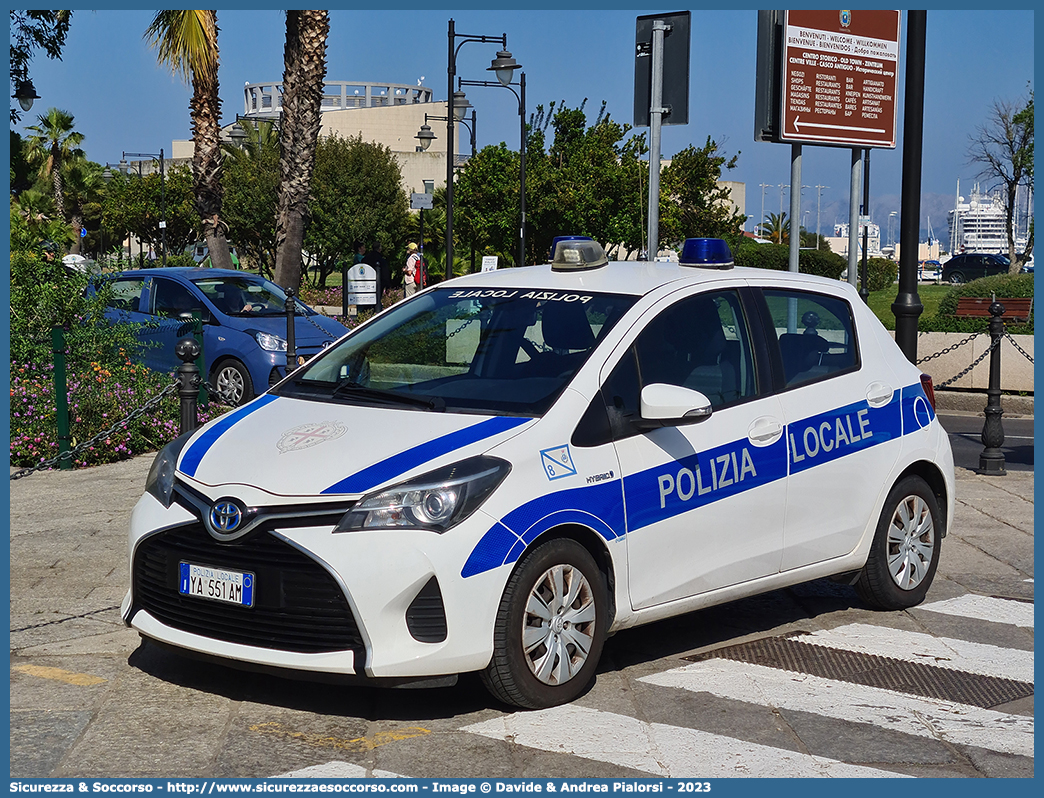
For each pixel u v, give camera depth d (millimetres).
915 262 10383
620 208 31125
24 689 4730
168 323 13414
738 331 5484
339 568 4156
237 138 50438
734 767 4051
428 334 5387
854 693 4855
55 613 5750
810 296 5918
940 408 15445
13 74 25562
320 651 4223
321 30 20766
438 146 73562
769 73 11344
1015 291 21641
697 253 5762
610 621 4766
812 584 6703
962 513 8578
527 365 4980
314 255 50312
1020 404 14922
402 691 4738
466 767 4000
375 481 4289
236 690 4730
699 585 5086
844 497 5742
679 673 5062
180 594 4496
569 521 4512
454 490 4273
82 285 10977
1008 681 5051
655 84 8781
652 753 4152
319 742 4199
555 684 4539
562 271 5727
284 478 4387
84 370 10406
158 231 60031
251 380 13086
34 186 56625
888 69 11945
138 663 5051
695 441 5059
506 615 4344
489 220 31000
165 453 4988
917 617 6027
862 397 5895
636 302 5191
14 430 9742
